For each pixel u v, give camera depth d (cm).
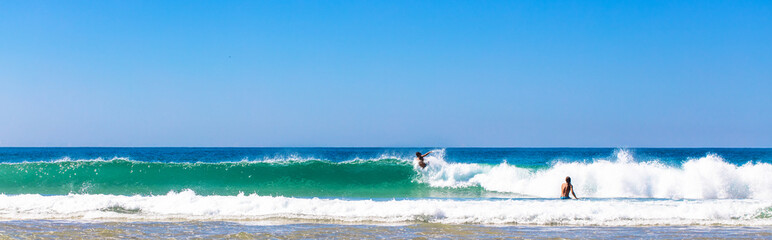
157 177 1764
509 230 862
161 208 1016
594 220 948
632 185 1609
